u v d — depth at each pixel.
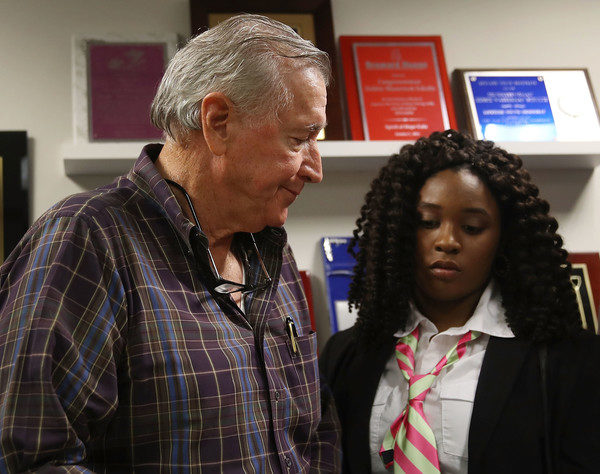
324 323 1.73
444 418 1.11
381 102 1.78
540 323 1.13
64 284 0.82
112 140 1.65
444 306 1.22
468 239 1.16
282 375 1.03
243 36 0.94
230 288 1.05
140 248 0.91
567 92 1.87
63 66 1.73
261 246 1.12
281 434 0.98
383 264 1.25
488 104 1.83
